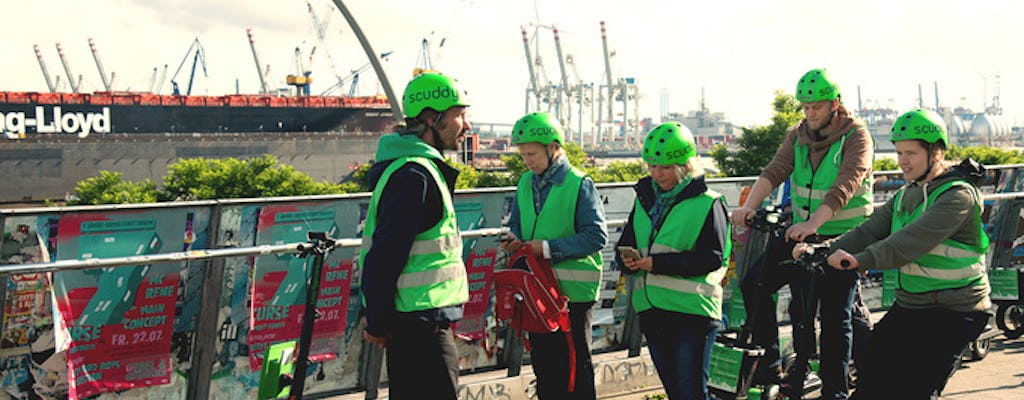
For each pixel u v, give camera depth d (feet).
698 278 13.09
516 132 13.94
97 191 351.87
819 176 15.15
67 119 464.24
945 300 11.89
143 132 487.61
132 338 12.75
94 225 11.96
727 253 13.23
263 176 348.59
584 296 14.15
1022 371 18.31
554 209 13.83
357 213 14.53
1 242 11.16
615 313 18.17
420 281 10.73
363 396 15.42
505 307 13.75
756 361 14.49
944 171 12.03
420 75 11.19
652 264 12.92
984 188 21.59
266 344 13.97
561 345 14.17
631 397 17.13
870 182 15.48
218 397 13.65
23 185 406.82
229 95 506.89
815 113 14.84
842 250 12.07
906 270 12.19
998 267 22.34
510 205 16.52
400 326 10.69
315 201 13.93
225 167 350.43
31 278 11.69
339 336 14.85
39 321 11.87
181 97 499.10
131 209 12.22
